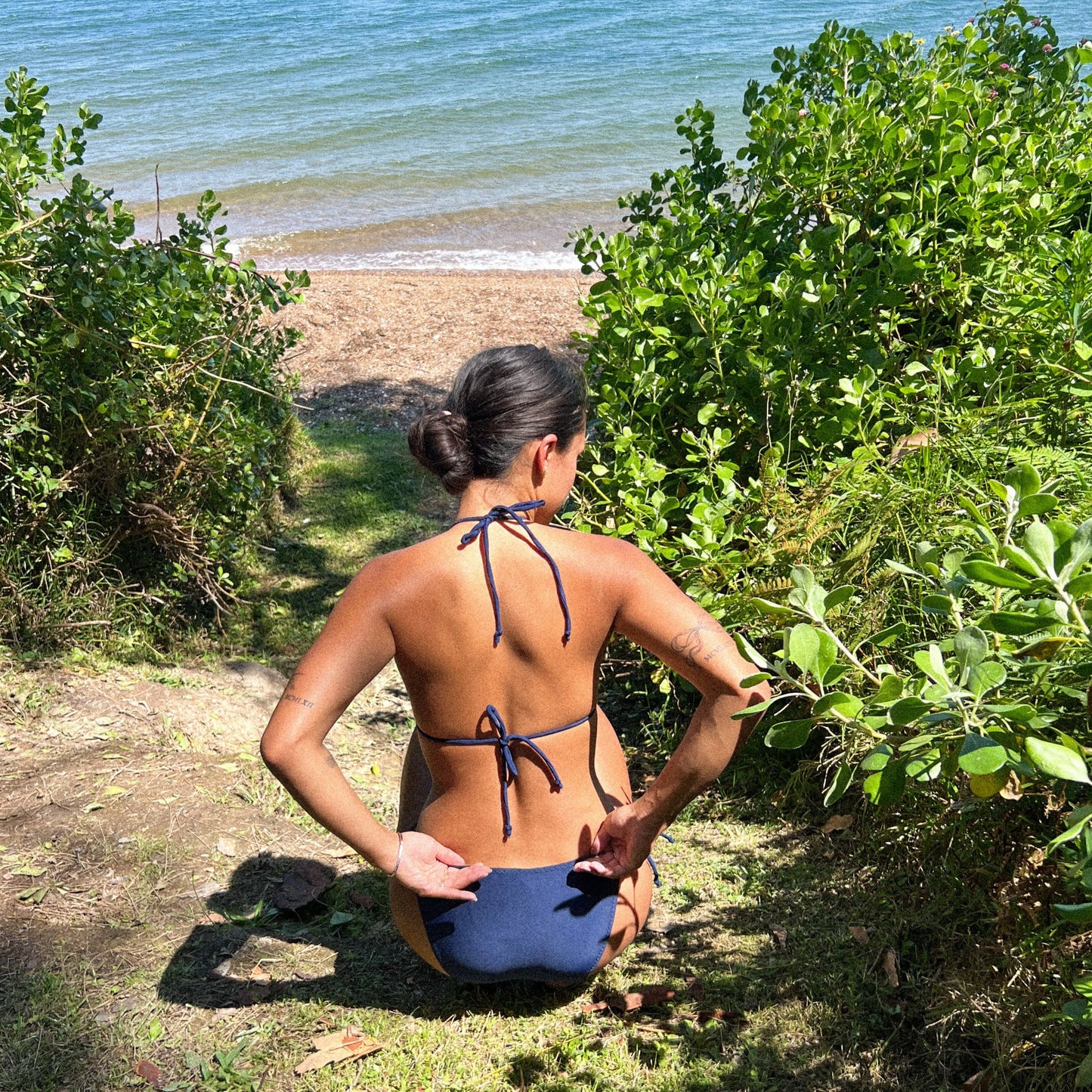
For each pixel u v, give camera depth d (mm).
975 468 3568
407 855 2264
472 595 2146
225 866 3213
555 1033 2590
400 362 9234
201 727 4066
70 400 4492
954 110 4258
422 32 37094
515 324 9961
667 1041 2545
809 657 1971
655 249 4195
